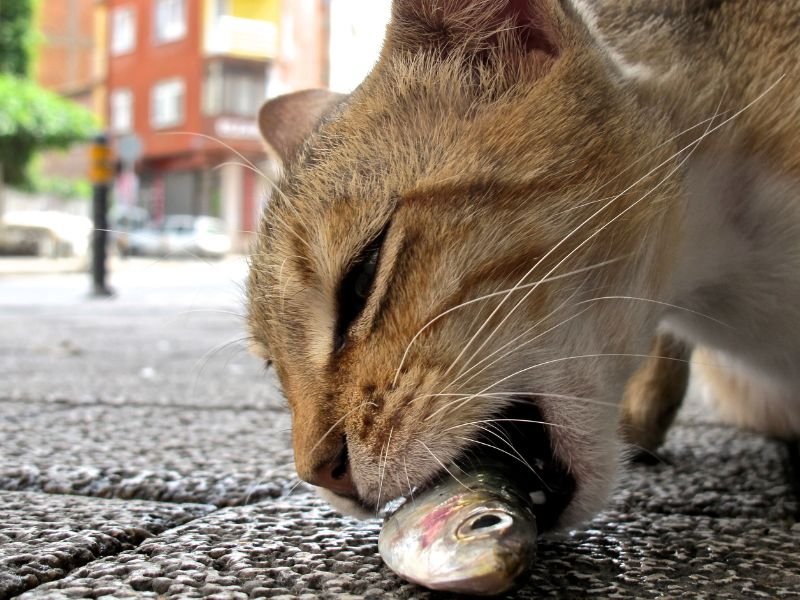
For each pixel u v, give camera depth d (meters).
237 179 4.10
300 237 0.31
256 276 0.33
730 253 0.32
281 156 0.40
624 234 0.29
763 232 0.32
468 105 0.30
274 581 0.25
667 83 0.32
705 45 0.33
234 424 0.45
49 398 0.53
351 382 0.28
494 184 0.29
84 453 0.38
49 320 1.21
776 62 0.32
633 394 0.38
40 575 0.25
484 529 0.24
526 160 0.29
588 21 0.32
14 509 0.30
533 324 0.28
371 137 0.31
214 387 0.60
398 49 0.32
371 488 0.28
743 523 0.30
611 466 0.29
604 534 0.29
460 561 0.23
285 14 4.17
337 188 0.30
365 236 0.29
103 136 1.67
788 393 0.36
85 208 4.82
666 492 0.33
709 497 0.33
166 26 4.30
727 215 0.32
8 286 1.99
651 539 0.28
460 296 0.28
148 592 0.24
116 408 0.50
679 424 0.46
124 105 4.56
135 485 0.33
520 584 0.24
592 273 0.29
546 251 0.29
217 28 4.07
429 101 0.31
